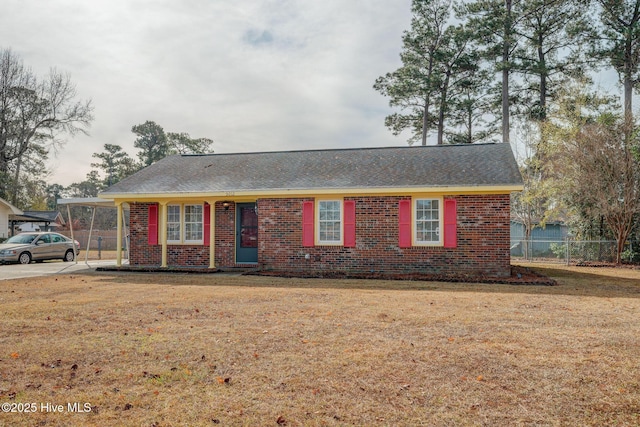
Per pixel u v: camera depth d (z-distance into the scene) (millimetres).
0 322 7281
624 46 26797
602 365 5113
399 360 5285
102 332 6590
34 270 16844
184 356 5434
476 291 10820
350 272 14734
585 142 20656
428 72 34531
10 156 38281
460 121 35562
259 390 4406
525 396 4270
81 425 3689
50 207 78250
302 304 8914
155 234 17500
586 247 21469
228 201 16969
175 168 19078
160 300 9414
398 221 14906
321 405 4066
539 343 6004
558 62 31062
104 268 16469
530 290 11047
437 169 15609
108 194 16672
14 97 37438
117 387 4492
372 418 3814
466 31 32062
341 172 16406
